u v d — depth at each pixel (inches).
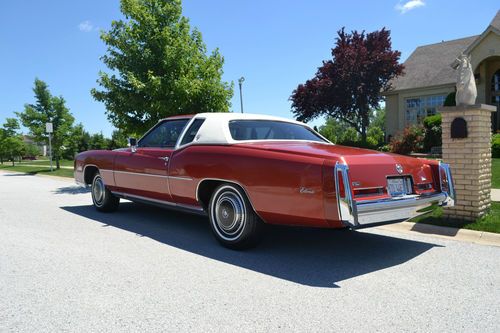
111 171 269.6
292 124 229.5
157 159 227.3
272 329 112.3
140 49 475.8
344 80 1011.3
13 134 1371.8
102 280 151.6
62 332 111.3
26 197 412.8
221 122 203.6
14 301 132.7
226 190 191.3
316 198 153.9
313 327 113.4
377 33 1031.0
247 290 141.3
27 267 167.6
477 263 169.9
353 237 216.8
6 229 242.8
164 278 153.6
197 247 197.9
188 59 482.6
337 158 153.9
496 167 479.5
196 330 112.0
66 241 210.8
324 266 167.9
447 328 112.6
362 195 155.3
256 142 197.5
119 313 123.0
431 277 153.7
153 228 242.2
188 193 206.7
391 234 222.2
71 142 965.8
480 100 823.1
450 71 946.1
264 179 170.2
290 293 138.5
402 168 171.9
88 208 324.2
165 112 461.4
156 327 113.9
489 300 132.0
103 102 499.5
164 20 487.2
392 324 115.0
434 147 757.3
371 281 149.9
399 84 1014.4
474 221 225.0
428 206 178.9
